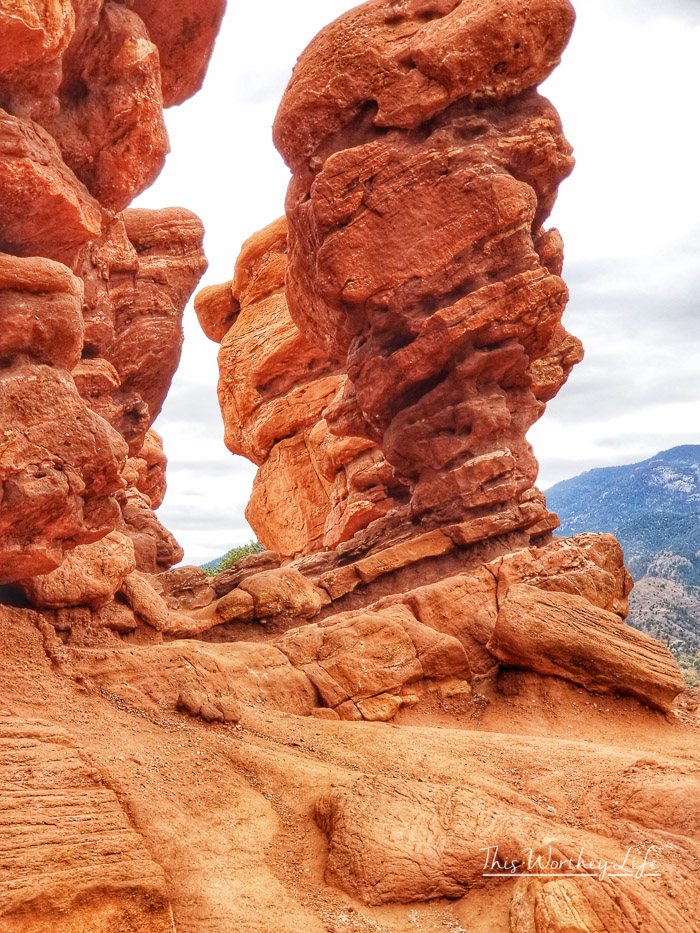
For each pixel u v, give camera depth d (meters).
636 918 10.34
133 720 13.47
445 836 11.70
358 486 28.72
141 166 17.61
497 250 20.52
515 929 10.56
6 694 12.82
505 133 20.78
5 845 9.62
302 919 10.23
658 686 17.80
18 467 12.81
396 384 21.27
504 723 17.38
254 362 33.25
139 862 10.16
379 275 20.59
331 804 12.08
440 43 20.11
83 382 21.98
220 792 12.29
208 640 18.73
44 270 13.34
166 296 25.16
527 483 21.64
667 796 12.75
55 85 14.27
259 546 33.31
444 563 21.14
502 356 20.94
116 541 17.12
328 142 21.27
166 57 21.89
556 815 12.88
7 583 15.08
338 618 18.48
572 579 19.88
